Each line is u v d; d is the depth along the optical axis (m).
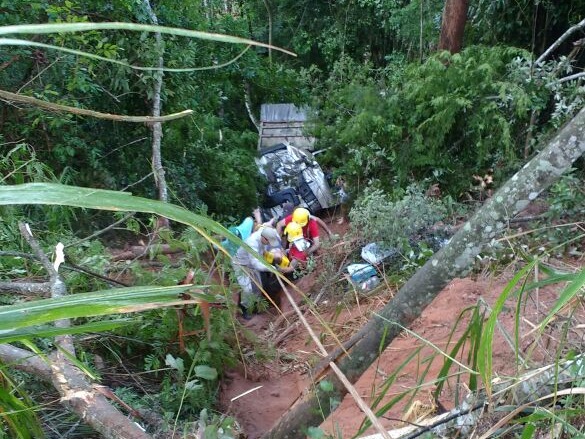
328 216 10.30
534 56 7.45
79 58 6.09
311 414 1.69
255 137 11.45
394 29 13.06
